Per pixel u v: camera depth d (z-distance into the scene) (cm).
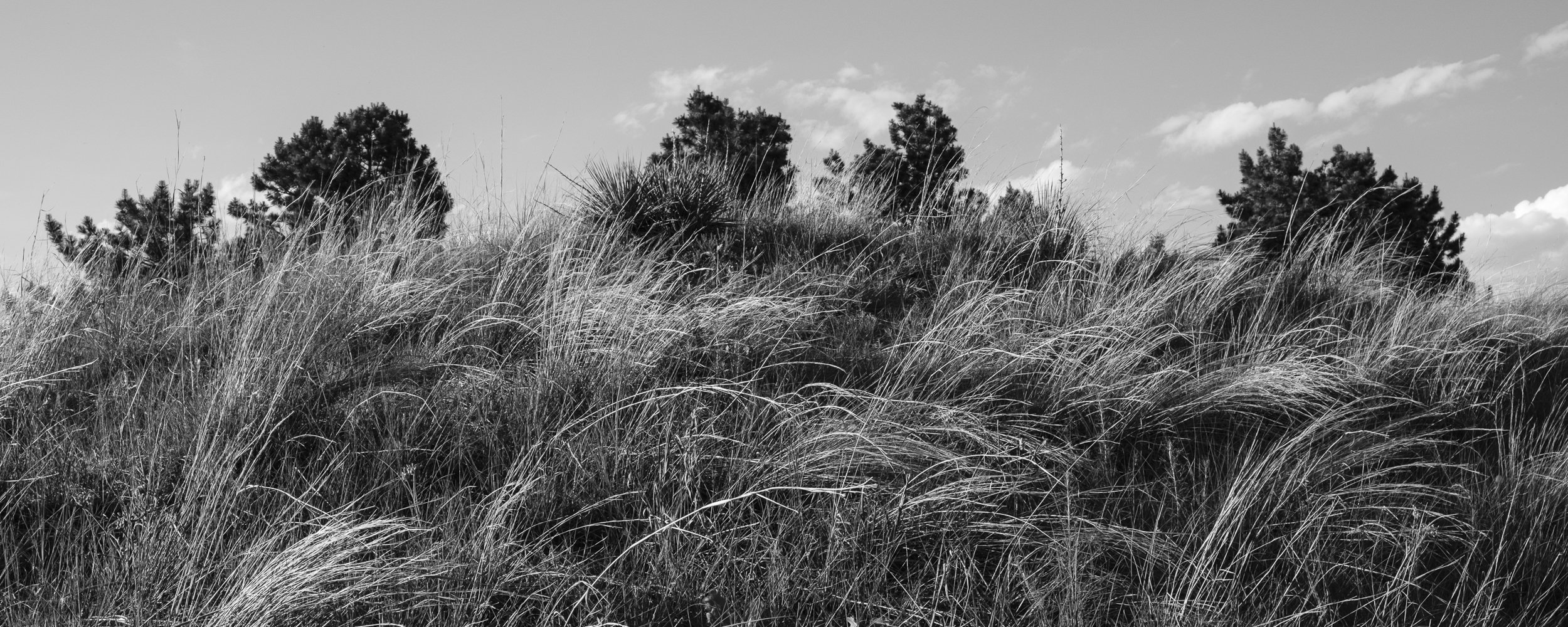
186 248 618
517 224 691
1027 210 759
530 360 479
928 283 662
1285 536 377
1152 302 593
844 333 557
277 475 372
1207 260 686
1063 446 439
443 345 495
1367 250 781
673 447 388
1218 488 406
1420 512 399
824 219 782
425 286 553
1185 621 328
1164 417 470
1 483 356
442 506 351
